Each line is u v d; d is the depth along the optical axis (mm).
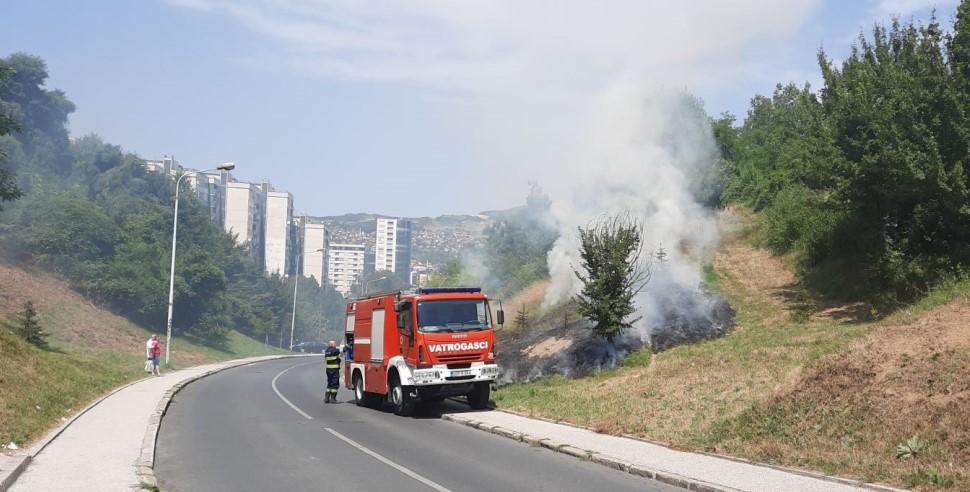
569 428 16266
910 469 10477
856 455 11539
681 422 15383
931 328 16000
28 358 21812
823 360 16016
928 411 12023
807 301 27188
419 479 11281
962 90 22000
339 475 11586
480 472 11852
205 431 16641
